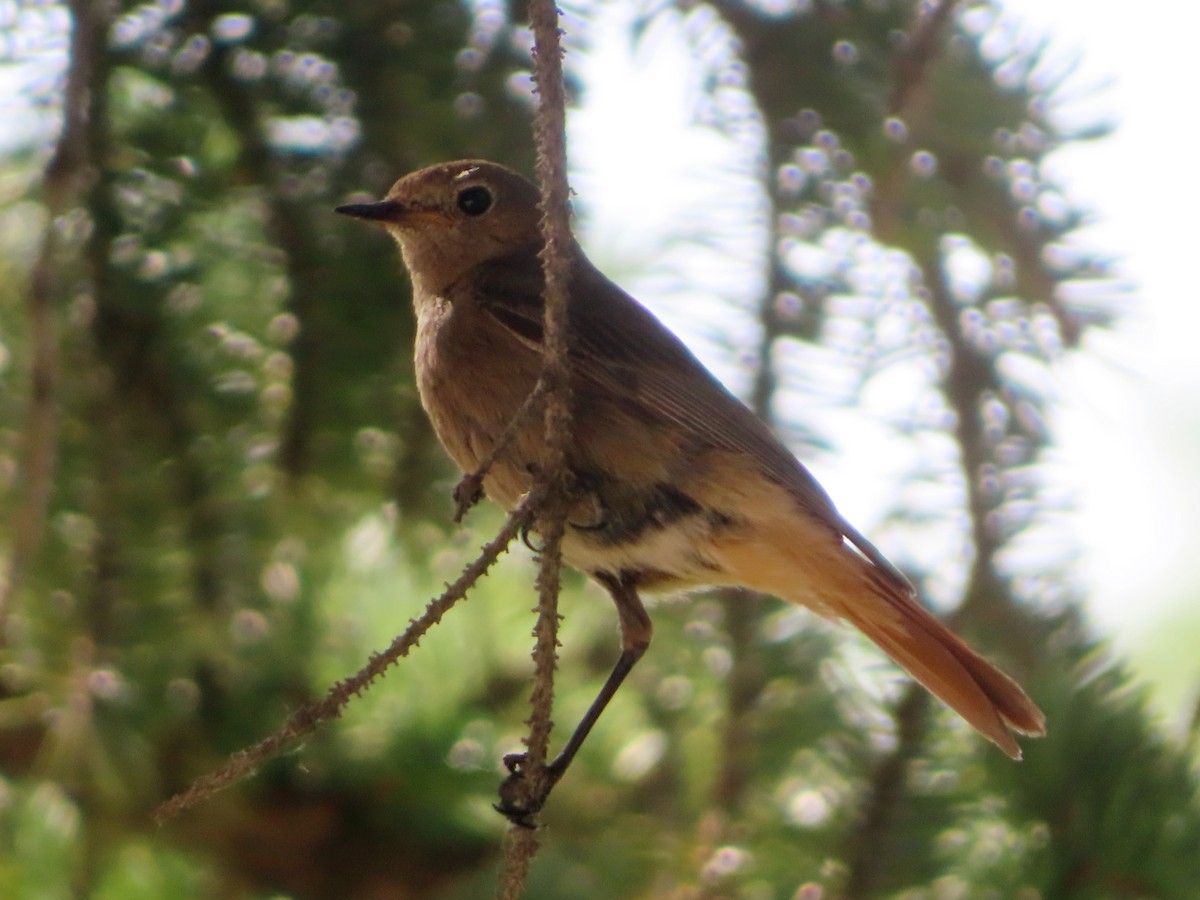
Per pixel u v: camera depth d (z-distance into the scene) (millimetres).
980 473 6516
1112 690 6027
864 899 5781
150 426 6211
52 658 6125
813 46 6309
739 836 5945
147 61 6145
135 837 6371
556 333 4844
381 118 6324
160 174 6148
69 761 6148
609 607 7363
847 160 6375
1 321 6223
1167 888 5609
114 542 6137
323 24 6188
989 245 6379
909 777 5926
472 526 6977
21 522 5594
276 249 6406
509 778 6141
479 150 6418
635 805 6418
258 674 6574
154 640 6168
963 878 5801
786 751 6062
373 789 6875
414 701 6961
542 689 4754
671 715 6520
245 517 6312
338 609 6883
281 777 6805
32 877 6246
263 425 6422
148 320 6180
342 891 6750
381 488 6695
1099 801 5746
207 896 6645
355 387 6496
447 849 6902
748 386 6711
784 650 6301
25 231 6328
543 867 6195
